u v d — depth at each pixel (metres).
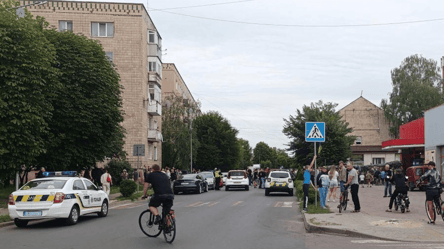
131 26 43.50
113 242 10.70
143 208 21.11
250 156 130.88
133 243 10.53
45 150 21.12
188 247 9.94
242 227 13.34
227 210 18.97
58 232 12.71
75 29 42.69
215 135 69.94
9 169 20.59
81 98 24.81
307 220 13.67
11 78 19.56
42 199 13.98
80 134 25.00
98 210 16.62
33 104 20.30
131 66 43.44
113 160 40.19
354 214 15.67
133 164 43.31
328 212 16.28
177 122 58.41
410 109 61.94
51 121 24.11
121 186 26.28
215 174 42.06
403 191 16.42
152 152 49.22
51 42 24.92
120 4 43.38
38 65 20.22
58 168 25.42
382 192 30.84
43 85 20.36
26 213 13.89
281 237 11.38
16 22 19.92
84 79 24.73
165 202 10.86
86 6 42.91
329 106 53.25
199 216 16.50
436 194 13.20
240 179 38.81
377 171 44.78
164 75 73.00
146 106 46.12
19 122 19.36
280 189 29.23
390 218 14.41
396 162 49.47
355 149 71.88
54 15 42.53
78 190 15.27
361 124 75.19
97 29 43.22
